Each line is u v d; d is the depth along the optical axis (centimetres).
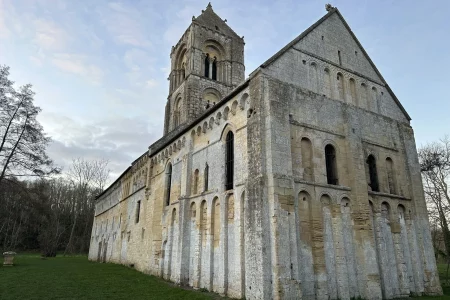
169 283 2186
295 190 1587
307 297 1438
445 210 3441
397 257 1873
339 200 1727
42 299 1561
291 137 1686
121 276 2577
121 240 3969
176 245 2320
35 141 3781
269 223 1445
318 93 1942
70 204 8012
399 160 2211
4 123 3628
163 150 2953
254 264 1415
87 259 5372
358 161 1867
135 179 3778
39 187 4166
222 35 4366
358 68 2291
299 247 1502
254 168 1577
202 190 2155
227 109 2009
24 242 6906
